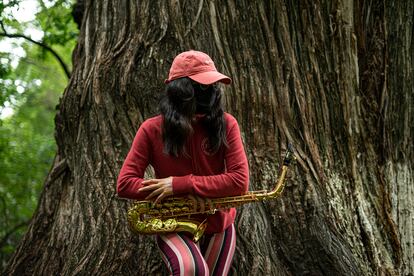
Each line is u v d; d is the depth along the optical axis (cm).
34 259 411
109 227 371
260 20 419
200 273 258
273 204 377
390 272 411
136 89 394
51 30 826
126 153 389
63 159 431
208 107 271
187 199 274
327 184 405
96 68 411
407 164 475
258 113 400
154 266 354
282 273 355
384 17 484
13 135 1230
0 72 796
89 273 358
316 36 437
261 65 411
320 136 422
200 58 273
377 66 480
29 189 1143
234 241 289
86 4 469
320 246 367
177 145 268
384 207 437
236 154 273
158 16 409
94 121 402
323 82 434
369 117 467
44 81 1457
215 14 412
